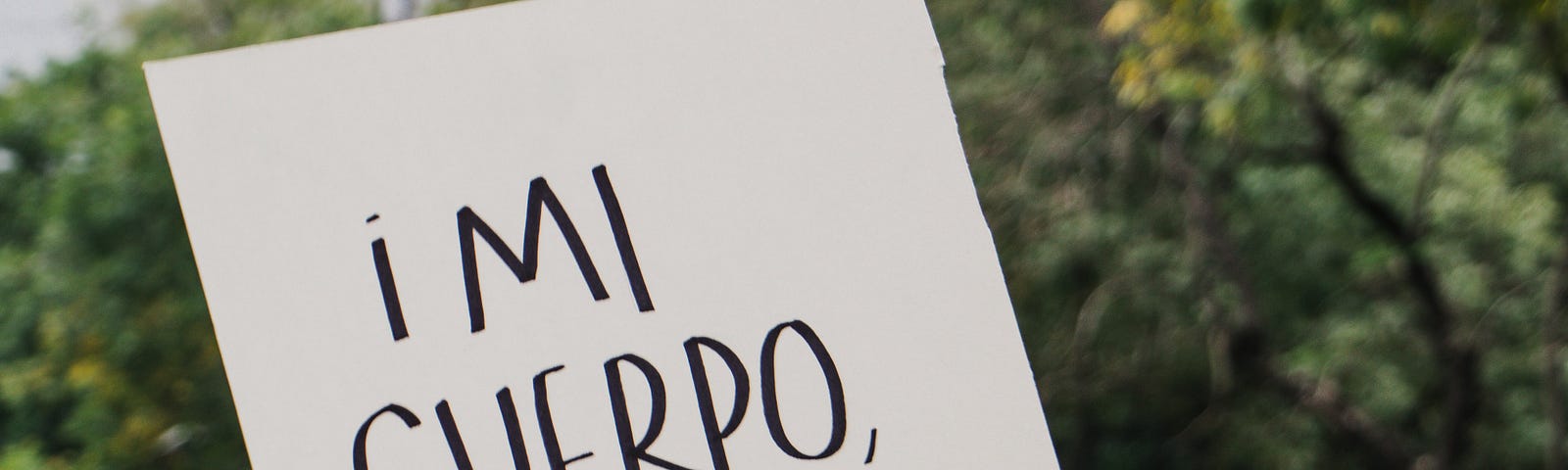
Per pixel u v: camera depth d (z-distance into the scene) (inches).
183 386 584.1
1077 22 483.5
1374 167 473.4
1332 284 554.3
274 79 107.4
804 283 108.8
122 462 576.7
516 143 108.7
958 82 493.0
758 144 109.7
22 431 609.9
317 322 105.7
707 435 107.3
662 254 108.4
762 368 108.0
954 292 109.3
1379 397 555.2
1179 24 306.3
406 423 105.7
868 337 108.7
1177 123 466.0
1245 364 509.0
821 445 107.6
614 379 107.3
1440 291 474.6
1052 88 484.4
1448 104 421.1
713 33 110.7
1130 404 604.4
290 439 104.6
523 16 109.7
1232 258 496.1
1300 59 360.2
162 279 562.9
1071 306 540.7
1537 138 470.0
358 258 106.6
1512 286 515.5
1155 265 513.0
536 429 106.5
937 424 108.2
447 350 106.6
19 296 576.7
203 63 106.7
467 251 107.5
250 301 105.0
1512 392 544.4
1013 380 108.8
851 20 111.3
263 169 106.3
